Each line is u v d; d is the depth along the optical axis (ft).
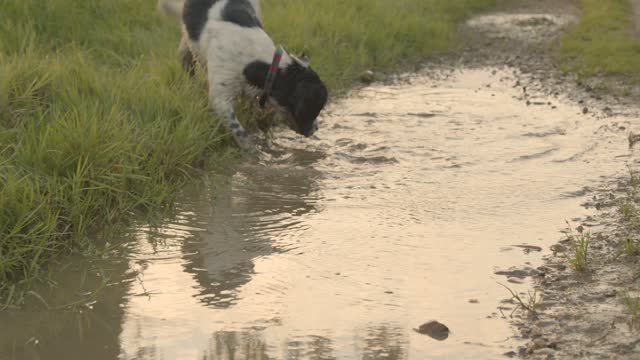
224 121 32.19
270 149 32.89
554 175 30.01
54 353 17.20
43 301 19.60
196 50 33.27
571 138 35.17
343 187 28.53
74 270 21.34
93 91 31.04
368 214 25.86
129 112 30.25
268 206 26.53
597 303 19.65
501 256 22.56
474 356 17.16
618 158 32.27
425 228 24.70
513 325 18.58
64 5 43.34
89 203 23.81
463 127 36.63
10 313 19.06
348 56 49.11
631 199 27.35
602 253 22.72
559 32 67.21
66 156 25.35
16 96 28.50
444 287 20.54
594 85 46.62
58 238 22.65
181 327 18.37
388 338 17.90
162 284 20.65
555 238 23.94
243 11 32.94
